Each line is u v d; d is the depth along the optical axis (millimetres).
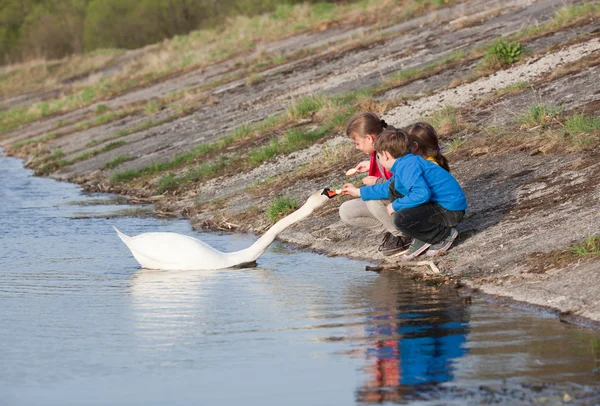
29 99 162875
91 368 21844
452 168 42438
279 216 42906
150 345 23672
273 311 26922
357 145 33969
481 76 60625
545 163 38594
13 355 23000
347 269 33188
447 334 23766
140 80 134500
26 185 69938
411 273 31641
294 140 58125
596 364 20938
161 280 32281
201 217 48531
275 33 132375
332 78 82000
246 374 21078
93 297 29547
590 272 26719
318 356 22281
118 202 57375
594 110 44031
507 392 19422
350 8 131875
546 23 71750
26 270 34656
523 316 25297
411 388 19844
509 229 32875
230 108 83438
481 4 97438
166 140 77062
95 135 94562
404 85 66875
